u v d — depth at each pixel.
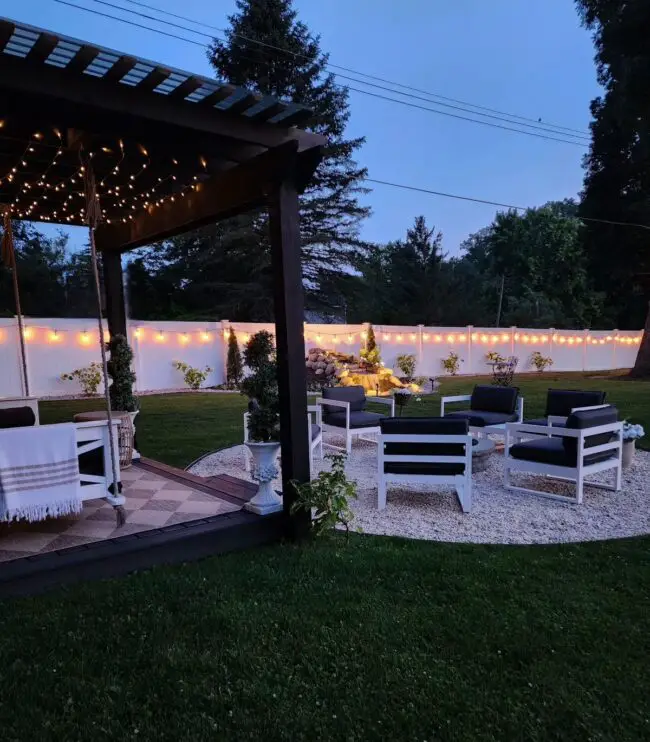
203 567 3.21
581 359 21.39
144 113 2.79
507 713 1.93
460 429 4.43
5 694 2.03
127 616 2.59
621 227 17.58
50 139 3.50
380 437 4.53
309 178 3.47
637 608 2.70
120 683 2.10
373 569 3.18
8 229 5.61
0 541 3.29
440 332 18.25
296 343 3.53
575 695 2.03
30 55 2.42
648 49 14.98
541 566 3.24
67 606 2.69
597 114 17.89
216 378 14.80
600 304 30.12
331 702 1.99
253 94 2.88
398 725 1.87
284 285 3.44
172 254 22.72
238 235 20.39
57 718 1.91
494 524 4.19
